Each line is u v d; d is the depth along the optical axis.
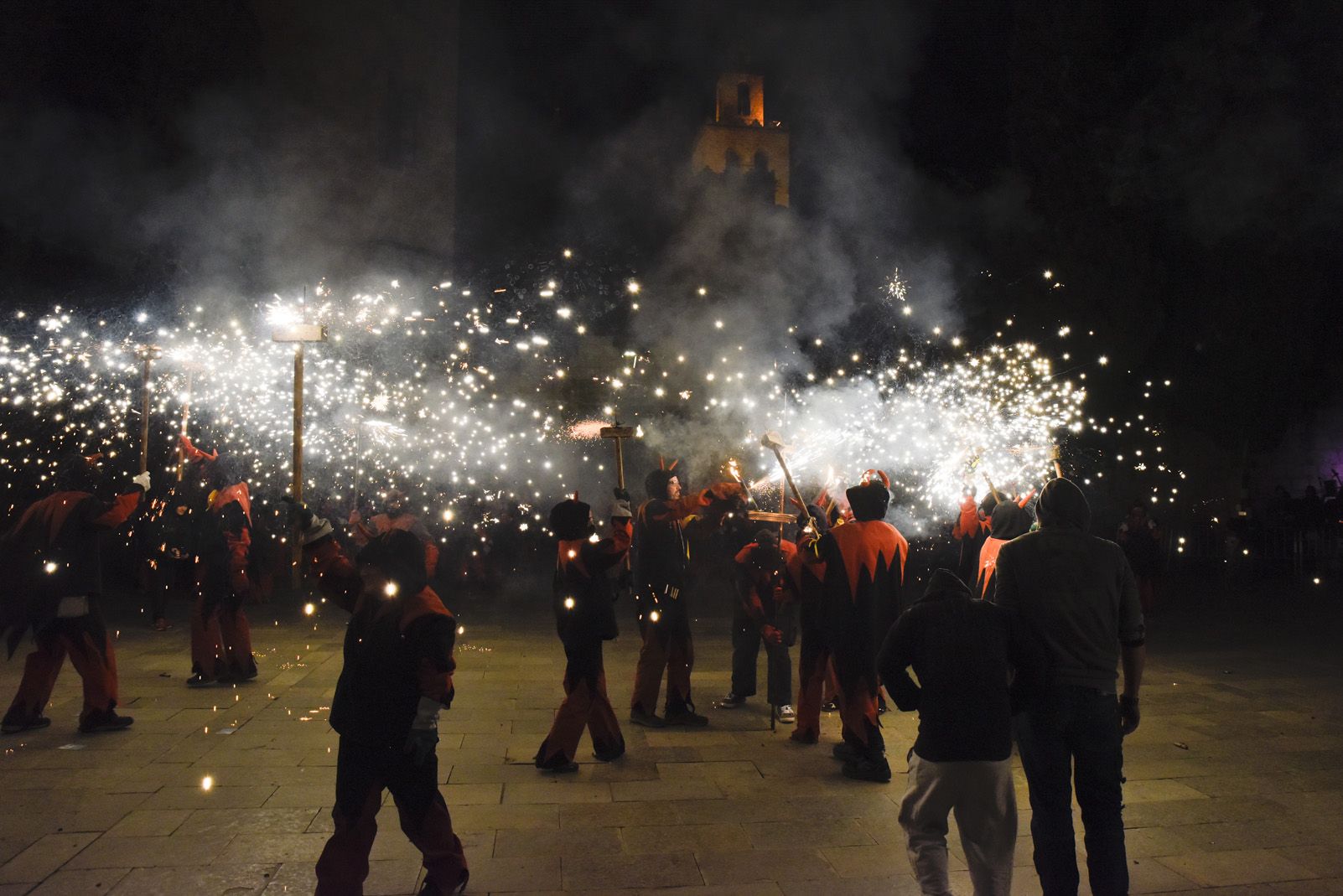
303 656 9.91
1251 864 4.70
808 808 5.43
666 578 7.36
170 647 10.45
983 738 3.79
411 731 4.00
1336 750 6.70
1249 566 19.92
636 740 6.90
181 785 5.68
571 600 6.18
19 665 9.21
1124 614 4.19
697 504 7.29
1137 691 4.26
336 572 4.37
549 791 5.70
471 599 15.70
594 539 6.20
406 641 4.04
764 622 7.45
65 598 6.70
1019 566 4.19
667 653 7.36
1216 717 7.65
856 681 6.01
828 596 6.18
